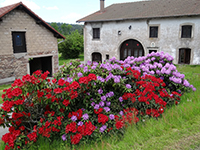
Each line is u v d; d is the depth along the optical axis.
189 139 2.80
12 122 3.06
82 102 3.72
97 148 2.96
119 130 3.43
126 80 4.31
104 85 3.75
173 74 5.12
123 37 16.72
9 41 11.77
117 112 3.94
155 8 16.39
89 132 3.21
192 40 13.93
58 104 3.24
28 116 3.24
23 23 12.35
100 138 3.27
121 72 4.14
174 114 3.62
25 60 12.77
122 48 17.42
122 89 4.02
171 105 4.36
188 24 13.86
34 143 3.17
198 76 8.09
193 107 3.87
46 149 3.10
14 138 2.95
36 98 3.20
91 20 17.52
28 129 3.22
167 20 14.62
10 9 11.30
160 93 4.23
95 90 3.69
